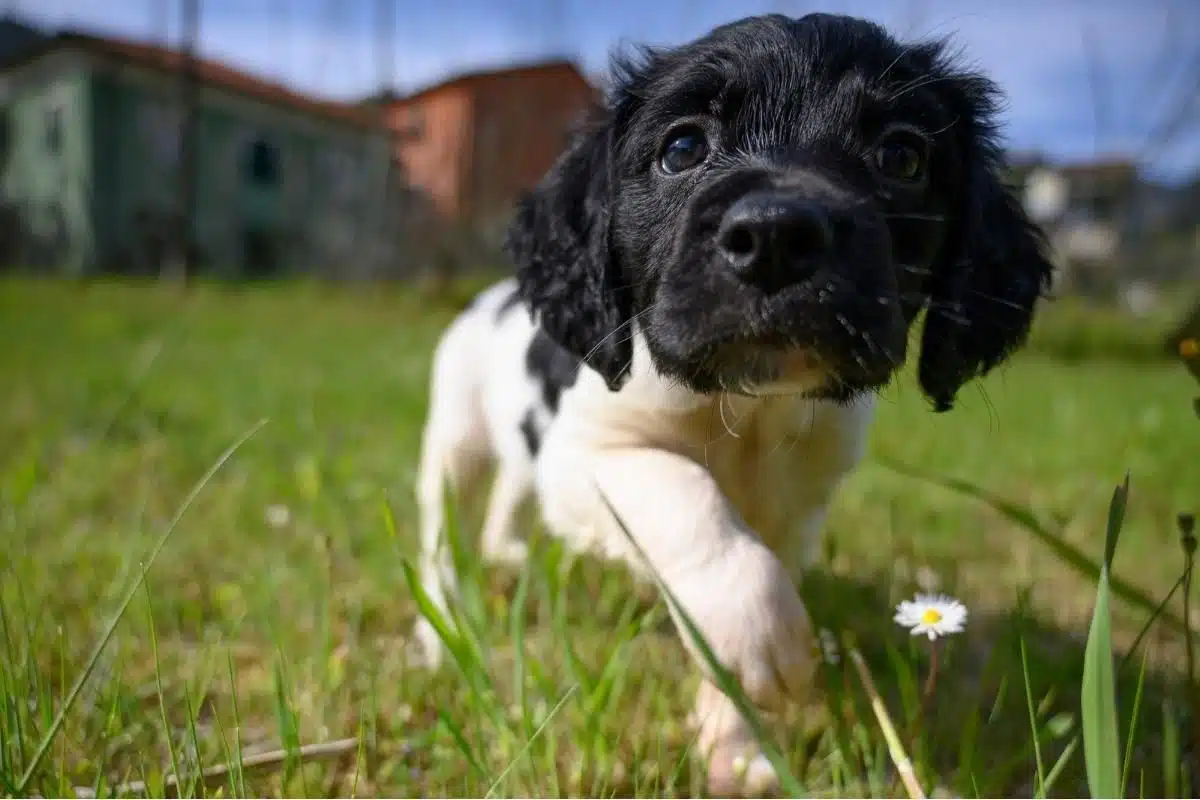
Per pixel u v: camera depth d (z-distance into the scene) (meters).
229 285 2.64
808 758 0.34
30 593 0.40
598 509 0.34
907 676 0.32
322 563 0.43
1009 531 0.57
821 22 0.33
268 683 0.36
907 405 0.96
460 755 0.32
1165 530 0.56
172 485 0.62
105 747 0.31
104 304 1.98
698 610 0.29
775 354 0.28
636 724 0.35
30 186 4.21
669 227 0.32
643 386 0.34
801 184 0.28
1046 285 0.38
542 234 0.38
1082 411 0.94
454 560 0.36
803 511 0.37
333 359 1.27
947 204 0.34
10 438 0.72
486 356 0.49
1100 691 0.22
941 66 0.35
